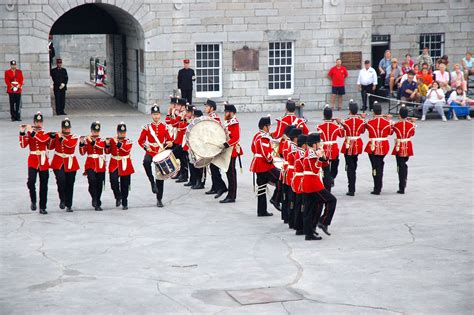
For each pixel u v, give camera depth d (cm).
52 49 4594
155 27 3666
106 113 3753
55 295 1420
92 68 5138
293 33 3828
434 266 1566
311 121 3506
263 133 1964
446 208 2034
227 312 1332
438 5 4269
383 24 4241
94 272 1551
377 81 4138
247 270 1553
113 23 4091
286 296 1407
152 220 1959
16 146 2905
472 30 4325
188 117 2364
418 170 2497
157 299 1396
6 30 3528
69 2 3562
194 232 1845
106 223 1930
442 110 3475
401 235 1791
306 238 1761
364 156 2794
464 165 2559
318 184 1745
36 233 1839
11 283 1488
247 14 3762
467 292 1419
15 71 3478
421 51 4300
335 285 1461
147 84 3697
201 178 2323
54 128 3269
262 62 3822
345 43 3891
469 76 3916
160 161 2055
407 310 1336
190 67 3741
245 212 2044
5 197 2188
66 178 2034
